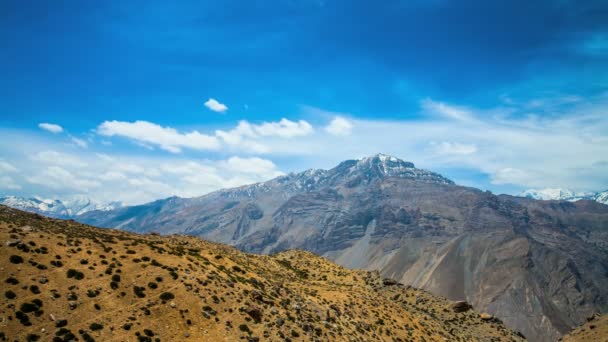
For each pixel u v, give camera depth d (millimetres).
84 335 70562
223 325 85500
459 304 199875
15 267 79125
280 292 114062
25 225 97000
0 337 65125
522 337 188250
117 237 111500
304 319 102750
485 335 176250
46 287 77438
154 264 95625
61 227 107562
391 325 129000
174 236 157375
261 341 85750
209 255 118188
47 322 70688
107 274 86875
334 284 163500
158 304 83750
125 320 77188
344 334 105812
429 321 160250
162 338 76438
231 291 97812
